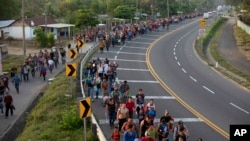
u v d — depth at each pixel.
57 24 87.12
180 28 103.00
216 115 29.61
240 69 55.50
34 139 23.16
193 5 197.38
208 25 110.31
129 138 18.89
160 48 66.69
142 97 25.75
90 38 72.44
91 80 30.94
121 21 103.56
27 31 85.50
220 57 63.03
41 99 33.53
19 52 67.31
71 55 32.84
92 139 22.16
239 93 37.62
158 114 29.17
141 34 83.88
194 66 51.75
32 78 43.97
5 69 50.06
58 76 41.62
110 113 24.69
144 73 44.94
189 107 31.47
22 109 32.75
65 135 23.27
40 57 46.69
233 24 123.31
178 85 39.81
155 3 148.62
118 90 27.78
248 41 82.94
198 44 73.06
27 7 128.38
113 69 35.75
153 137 19.30
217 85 40.84
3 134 27.16
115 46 65.12
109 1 126.19
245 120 28.59
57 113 27.47
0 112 31.83
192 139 24.22
